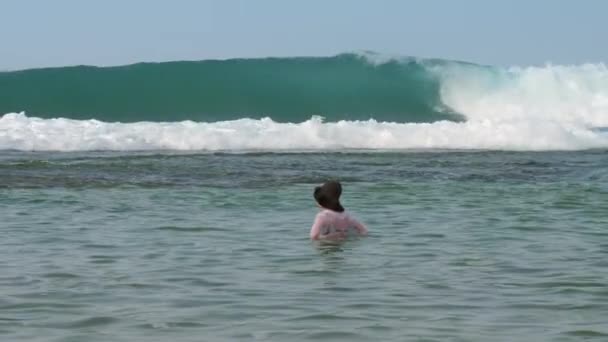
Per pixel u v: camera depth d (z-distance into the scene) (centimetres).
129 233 2086
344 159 4372
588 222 2277
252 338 1165
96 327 1218
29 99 6794
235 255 1795
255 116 6938
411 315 1295
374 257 1773
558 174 3603
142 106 6875
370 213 2453
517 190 3009
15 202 2662
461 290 1466
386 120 6931
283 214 2431
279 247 1894
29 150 5003
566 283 1519
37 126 5366
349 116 6944
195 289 1466
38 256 1772
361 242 1958
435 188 3070
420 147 5531
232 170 3684
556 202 2681
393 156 4631
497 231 2127
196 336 1173
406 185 3162
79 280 1533
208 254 1806
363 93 7050
